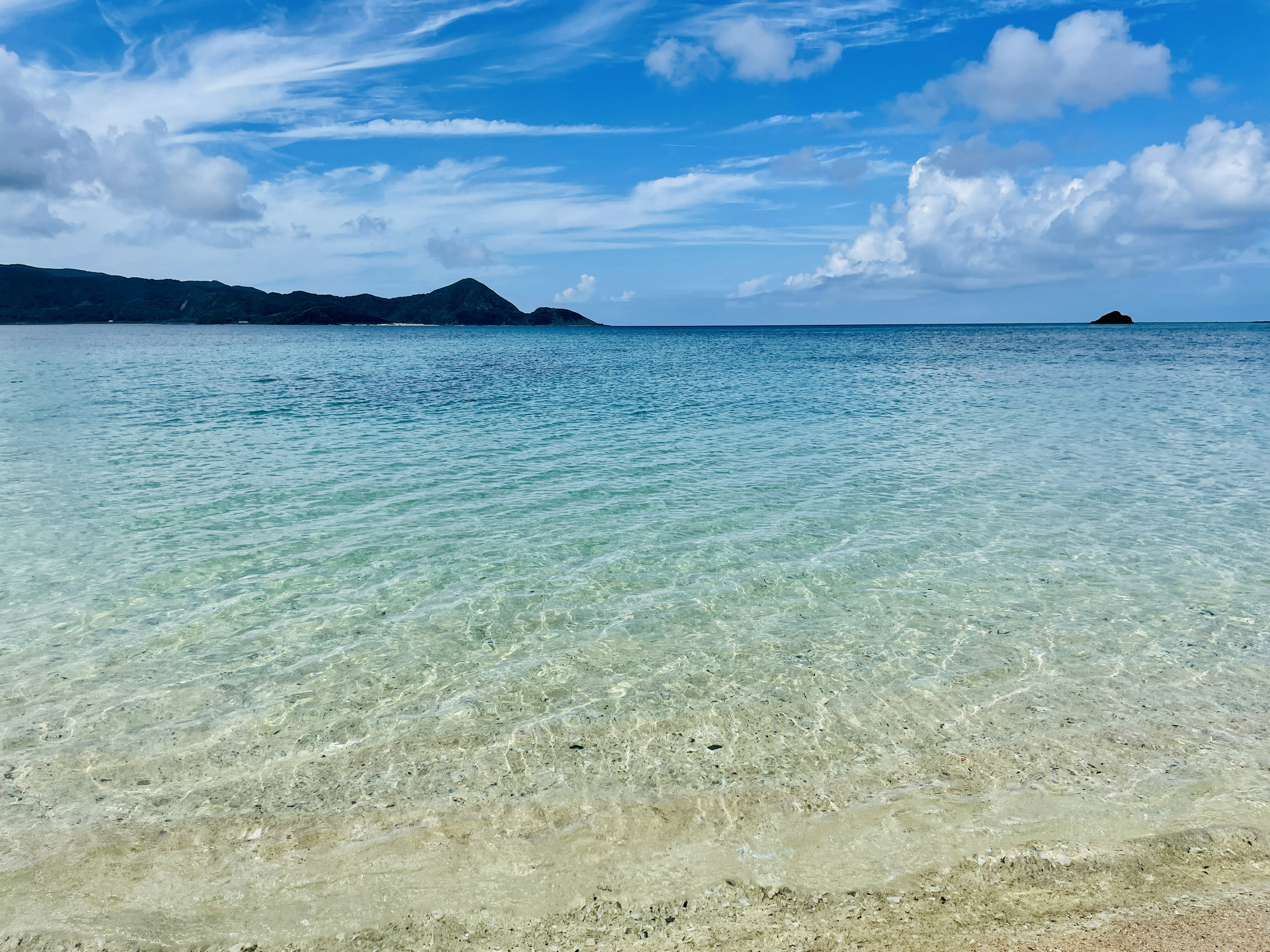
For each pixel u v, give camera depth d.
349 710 5.94
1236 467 15.10
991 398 28.80
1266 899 3.78
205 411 24.55
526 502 12.39
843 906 3.83
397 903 3.90
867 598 8.23
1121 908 3.76
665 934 3.68
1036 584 8.63
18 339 107.12
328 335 163.12
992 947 3.52
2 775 5.05
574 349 83.00
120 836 4.44
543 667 6.66
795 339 125.00
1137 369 46.03
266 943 3.66
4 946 3.62
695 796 4.77
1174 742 5.37
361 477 14.30
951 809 4.60
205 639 7.25
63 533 10.62
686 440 18.66
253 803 4.76
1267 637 7.20
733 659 6.78
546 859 4.22
